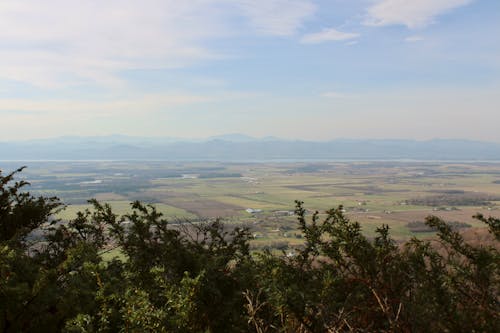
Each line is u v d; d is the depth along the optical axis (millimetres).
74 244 4648
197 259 4129
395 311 3064
